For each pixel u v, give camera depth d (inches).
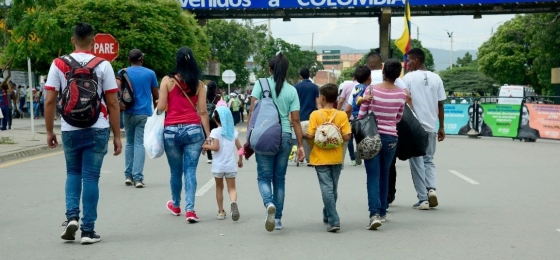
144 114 408.8
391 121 290.5
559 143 822.5
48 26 639.1
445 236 275.0
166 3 1053.2
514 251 247.9
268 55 2303.2
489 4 1273.4
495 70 2605.8
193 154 307.1
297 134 280.7
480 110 924.0
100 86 253.3
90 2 976.9
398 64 288.8
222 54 2158.0
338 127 278.2
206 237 272.8
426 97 340.2
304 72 489.4
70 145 253.0
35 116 1343.5
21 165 530.3
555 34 1721.2
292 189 406.0
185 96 306.5
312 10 1344.7
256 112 277.3
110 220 307.9
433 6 1294.3
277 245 258.2
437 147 749.3
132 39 967.6
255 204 352.5
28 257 237.9
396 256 240.5
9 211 329.7
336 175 286.4
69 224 253.9
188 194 304.7
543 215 322.7
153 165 531.2
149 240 266.7
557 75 1776.6
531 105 866.8
